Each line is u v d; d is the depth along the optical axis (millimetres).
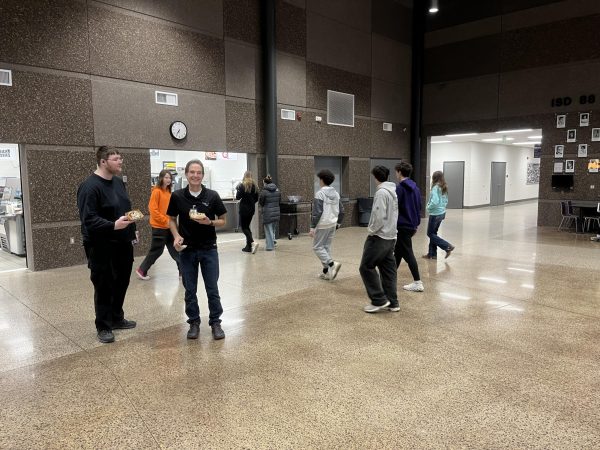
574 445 2424
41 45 6711
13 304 5129
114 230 3832
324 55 11156
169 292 5598
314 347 3811
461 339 3969
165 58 8188
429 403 2879
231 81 9289
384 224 4520
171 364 3492
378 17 12594
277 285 5902
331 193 6066
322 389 3074
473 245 9031
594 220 11039
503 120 12562
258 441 2486
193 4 8547
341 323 4410
